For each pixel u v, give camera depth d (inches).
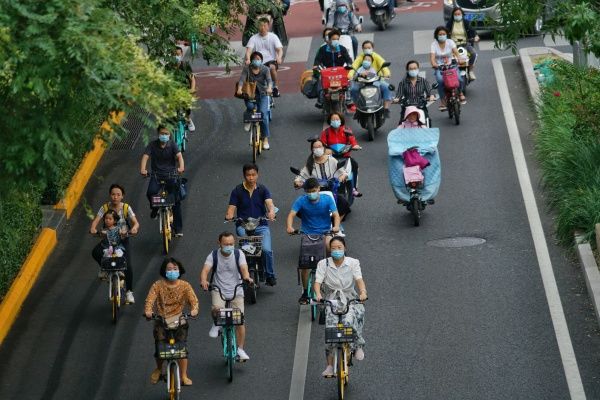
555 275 1939.0
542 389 1584.6
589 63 2859.3
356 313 1574.8
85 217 2343.8
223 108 3014.3
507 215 2208.4
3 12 1216.8
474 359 1679.4
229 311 1624.0
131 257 2146.9
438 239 2124.8
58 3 1221.7
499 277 1948.8
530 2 1809.8
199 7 2249.0
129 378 1718.8
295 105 3021.7
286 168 2551.7
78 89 1250.6
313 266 1781.5
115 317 1887.3
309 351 1738.4
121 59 1263.5
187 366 1715.1
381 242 2128.4
